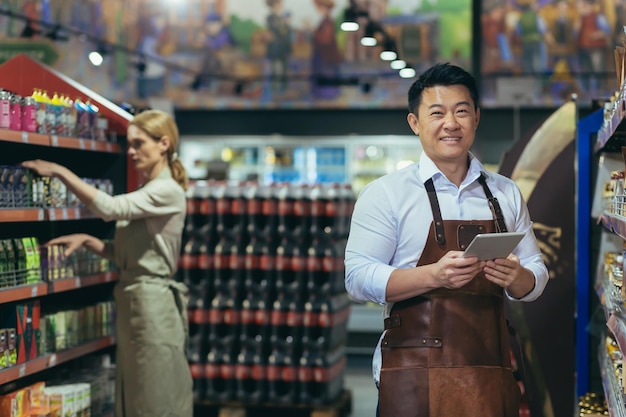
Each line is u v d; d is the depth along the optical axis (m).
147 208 5.20
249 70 14.58
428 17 14.19
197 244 7.30
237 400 7.28
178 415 5.35
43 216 5.00
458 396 3.20
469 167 3.39
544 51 13.91
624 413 3.62
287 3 14.48
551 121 5.92
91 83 14.45
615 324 3.83
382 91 14.23
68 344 5.43
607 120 4.72
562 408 5.82
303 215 7.22
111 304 6.08
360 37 14.30
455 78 3.25
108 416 5.83
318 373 7.17
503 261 3.09
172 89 14.73
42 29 14.06
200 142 14.22
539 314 5.85
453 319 3.22
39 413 4.95
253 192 7.31
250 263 7.26
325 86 14.38
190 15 14.68
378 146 13.91
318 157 14.02
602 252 5.80
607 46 13.78
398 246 3.35
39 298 5.76
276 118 14.55
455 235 3.27
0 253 4.63
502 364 3.27
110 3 14.66
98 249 5.36
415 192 3.33
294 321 7.18
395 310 3.29
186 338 5.55
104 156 6.21
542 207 5.88
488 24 14.05
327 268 7.15
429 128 3.26
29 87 5.79
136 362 5.29
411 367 3.23
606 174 5.87
